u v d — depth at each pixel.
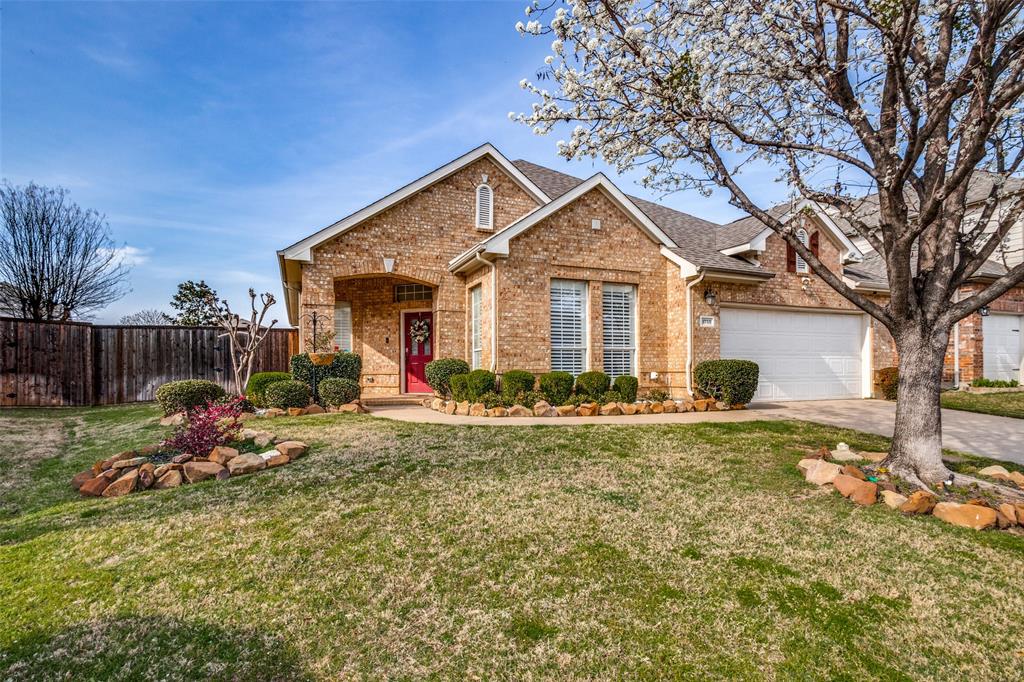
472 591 3.43
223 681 2.59
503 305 11.12
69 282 19.83
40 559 3.90
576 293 12.05
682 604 3.29
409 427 8.70
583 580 3.57
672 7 5.41
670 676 2.65
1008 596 3.41
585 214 11.98
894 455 5.85
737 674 2.67
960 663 2.77
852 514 4.78
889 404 12.65
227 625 3.06
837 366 14.12
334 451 7.02
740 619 3.13
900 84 4.86
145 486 5.71
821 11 5.60
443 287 13.68
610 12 5.24
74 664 2.71
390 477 5.83
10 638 2.92
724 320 12.65
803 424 9.12
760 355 13.09
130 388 14.55
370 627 3.05
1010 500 5.09
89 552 4.01
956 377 15.88
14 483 6.16
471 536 4.24
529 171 16.62
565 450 7.05
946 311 5.69
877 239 5.94
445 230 13.79
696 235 15.04
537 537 4.23
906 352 5.78
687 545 4.12
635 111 5.70
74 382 13.64
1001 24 4.94
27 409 12.56
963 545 4.14
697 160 6.23
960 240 5.75
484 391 10.50
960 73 4.75
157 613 3.17
